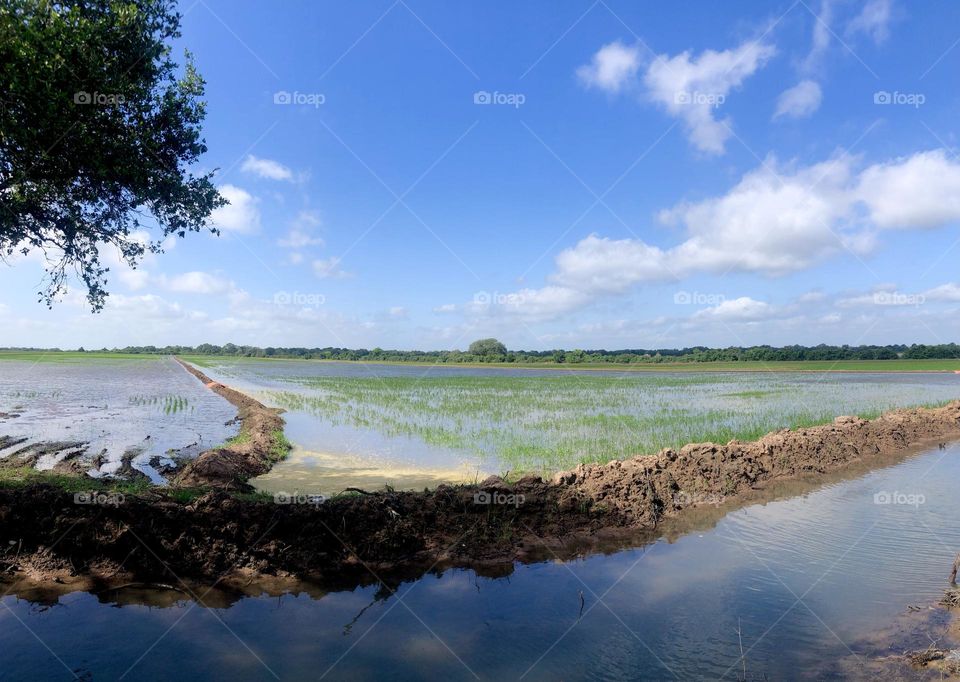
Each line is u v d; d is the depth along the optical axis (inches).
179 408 1074.7
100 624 257.0
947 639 244.7
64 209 429.7
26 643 240.4
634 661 229.5
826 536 373.7
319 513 334.6
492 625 259.4
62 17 366.0
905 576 310.2
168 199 444.1
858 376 2333.9
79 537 312.5
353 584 303.6
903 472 561.6
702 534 379.2
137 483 429.4
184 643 241.3
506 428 771.4
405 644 242.4
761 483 505.0
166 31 438.9
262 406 1029.8
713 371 2832.2
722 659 230.8
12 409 1025.5
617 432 724.0
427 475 509.4
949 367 2930.6
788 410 975.6
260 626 257.0
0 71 342.0
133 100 403.5
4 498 327.0
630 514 399.9
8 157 374.3
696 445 530.9
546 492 401.7
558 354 4165.8
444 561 332.8
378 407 1068.5
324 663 226.7
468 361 4493.1
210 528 319.9
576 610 273.9
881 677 216.7
